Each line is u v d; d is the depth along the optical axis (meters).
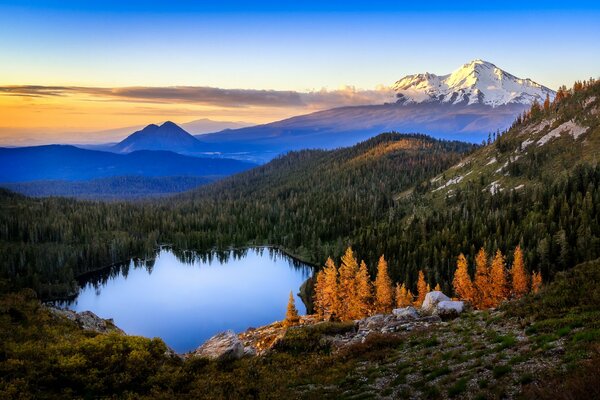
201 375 31.34
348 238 194.75
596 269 34.56
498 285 82.62
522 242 113.00
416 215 180.12
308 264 197.88
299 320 69.50
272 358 36.50
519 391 18.83
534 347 23.67
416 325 38.19
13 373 25.98
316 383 28.31
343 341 39.06
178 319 126.88
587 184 137.12
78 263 189.50
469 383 21.38
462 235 139.12
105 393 26.56
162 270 196.00
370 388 24.89
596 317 25.58
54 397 24.61
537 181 171.75
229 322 123.19
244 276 180.50
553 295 33.44
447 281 115.06
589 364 18.33
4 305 41.69
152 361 32.03
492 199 163.75
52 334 36.75
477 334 30.69
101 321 48.06
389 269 127.75
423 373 25.14
